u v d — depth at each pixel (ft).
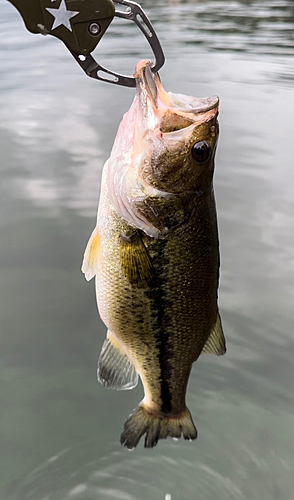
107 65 8.21
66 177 4.56
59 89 7.29
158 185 1.78
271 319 3.13
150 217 1.80
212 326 1.98
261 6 15.15
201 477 2.60
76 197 4.24
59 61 8.84
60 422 2.71
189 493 2.54
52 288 3.31
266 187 4.46
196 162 1.77
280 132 5.70
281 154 5.12
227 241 3.76
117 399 2.83
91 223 3.92
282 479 2.55
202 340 1.97
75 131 5.66
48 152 5.12
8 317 3.10
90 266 1.91
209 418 2.79
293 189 4.41
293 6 15.03
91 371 2.89
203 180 1.80
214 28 11.84
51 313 3.15
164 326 1.91
